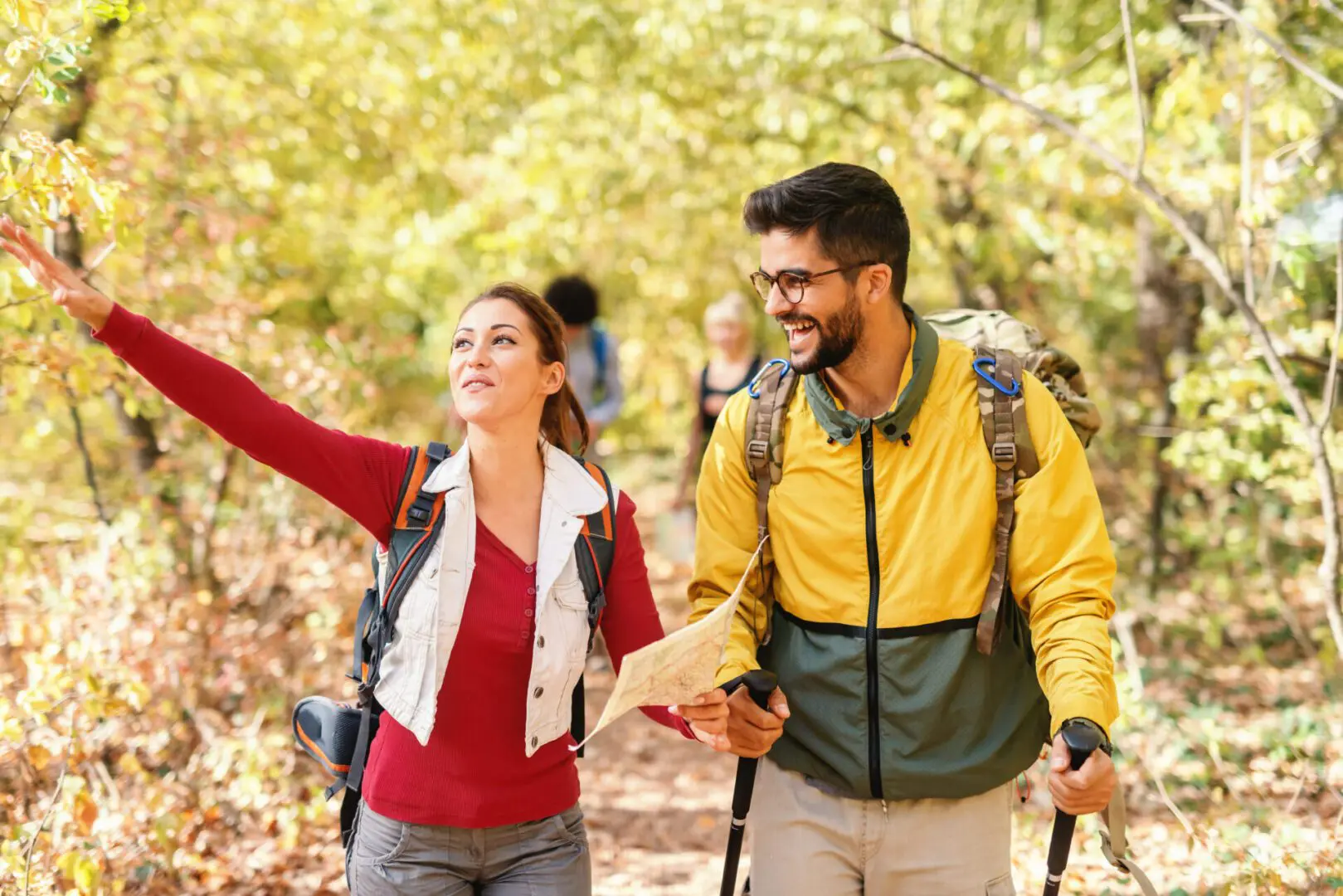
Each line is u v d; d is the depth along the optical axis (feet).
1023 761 8.30
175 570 16.81
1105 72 23.82
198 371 7.46
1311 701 19.11
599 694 22.91
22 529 18.69
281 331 19.94
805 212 7.77
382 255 32.48
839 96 26.61
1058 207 24.91
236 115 21.86
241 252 21.21
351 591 18.56
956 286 30.27
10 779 13.84
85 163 11.62
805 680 8.30
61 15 12.51
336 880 13.93
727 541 8.64
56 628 13.00
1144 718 16.96
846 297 7.88
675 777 18.95
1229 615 22.52
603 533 8.18
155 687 14.65
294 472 7.66
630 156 30.30
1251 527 23.17
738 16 24.98
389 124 25.36
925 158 24.70
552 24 26.84
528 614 7.90
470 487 7.92
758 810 8.79
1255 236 16.51
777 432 8.38
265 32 22.11
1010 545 8.11
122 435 20.01
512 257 34.94
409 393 37.70
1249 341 18.38
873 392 8.28
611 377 25.22
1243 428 19.20
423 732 7.63
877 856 8.40
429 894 7.80
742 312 24.67
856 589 8.15
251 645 16.20
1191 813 15.24
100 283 17.26
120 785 14.35
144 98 18.17
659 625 8.48
